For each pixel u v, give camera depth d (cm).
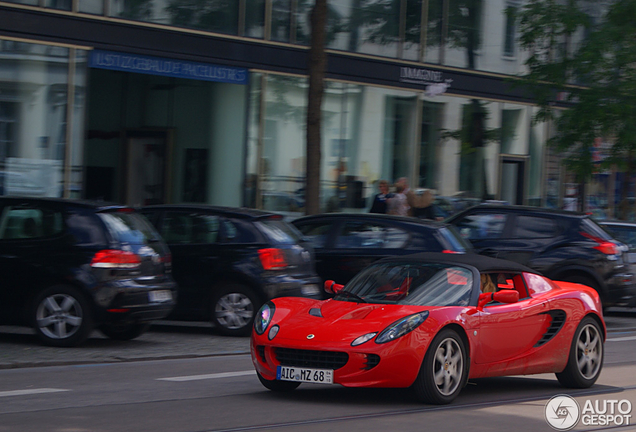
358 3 2884
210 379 1130
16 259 1344
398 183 2695
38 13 2202
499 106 3325
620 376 1250
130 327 1490
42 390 1019
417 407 950
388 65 2958
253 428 830
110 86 2741
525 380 1207
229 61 2573
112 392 1018
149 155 2742
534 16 2752
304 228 1789
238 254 1543
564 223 1927
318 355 943
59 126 2262
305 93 2769
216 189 2666
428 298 1023
